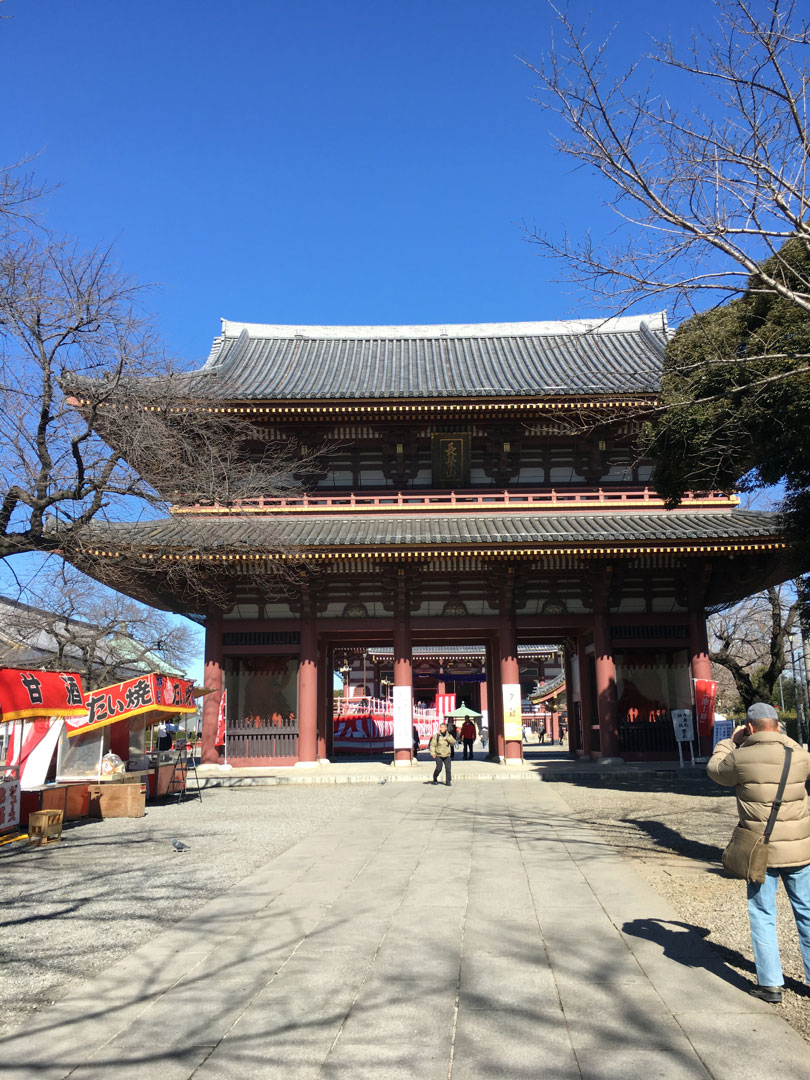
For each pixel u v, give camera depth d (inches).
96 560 991.6
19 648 1298.0
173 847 602.9
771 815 268.8
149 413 791.7
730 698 2564.0
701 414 674.2
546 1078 219.1
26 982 307.7
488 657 1503.4
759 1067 222.5
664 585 1269.7
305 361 1648.6
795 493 764.0
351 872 497.4
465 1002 275.6
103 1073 229.0
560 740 2450.8
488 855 538.9
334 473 1369.3
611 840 585.3
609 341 1692.9
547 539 1122.0
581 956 320.5
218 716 1247.5
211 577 1235.2
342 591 1277.1
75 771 796.6
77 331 697.0
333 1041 247.3
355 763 1366.9
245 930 372.2
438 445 1328.7
